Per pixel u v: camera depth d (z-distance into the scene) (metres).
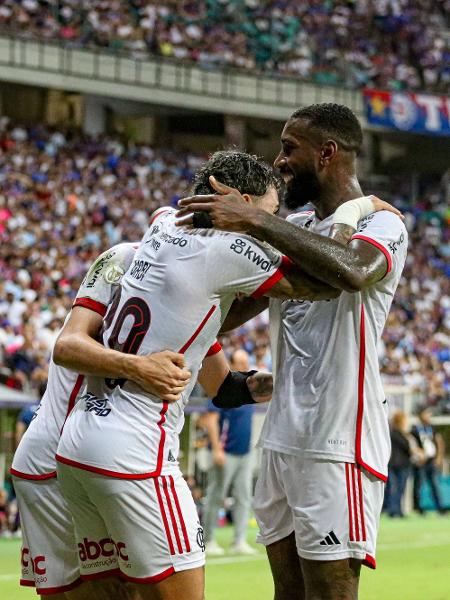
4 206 69.31
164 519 11.48
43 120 89.94
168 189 86.19
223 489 34.25
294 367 12.79
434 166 105.56
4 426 40.38
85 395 11.98
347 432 12.38
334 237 11.92
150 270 11.90
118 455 11.38
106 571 12.47
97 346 11.79
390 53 104.88
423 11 109.69
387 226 12.27
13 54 81.75
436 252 96.94
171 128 97.06
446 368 80.00
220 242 11.59
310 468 12.40
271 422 12.98
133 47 89.12
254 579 28.19
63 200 74.75
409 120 94.25
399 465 51.50
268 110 94.06
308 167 12.82
